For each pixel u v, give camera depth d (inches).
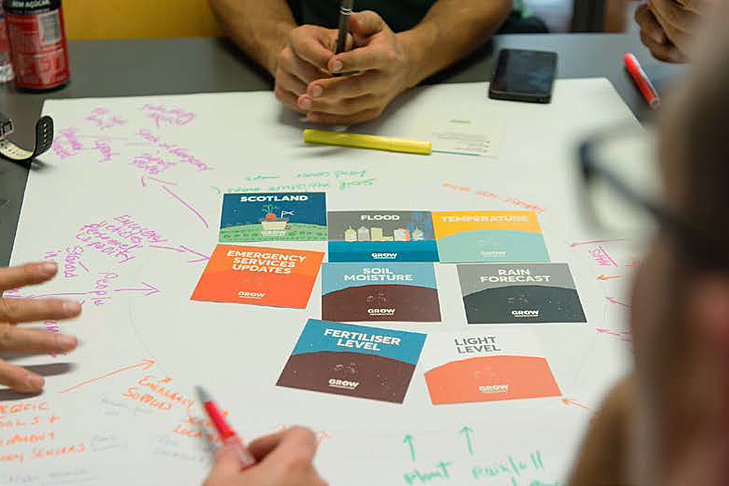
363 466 24.0
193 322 29.4
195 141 40.4
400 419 25.6
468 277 31.9
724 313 8.4
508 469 24.0
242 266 32.2
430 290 31.2
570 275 32.0
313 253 33.0
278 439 20.6
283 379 27.0
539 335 29.0
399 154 40.0
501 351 28.3
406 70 43.2
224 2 49.0
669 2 41.4
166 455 24.4
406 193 36.9
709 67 8.4
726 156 8.3
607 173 10.4
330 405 26.1
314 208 35.7
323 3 53.4
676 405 9.4
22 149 39.4
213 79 46.1
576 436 25.0
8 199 35.9
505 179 38.0
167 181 37.4
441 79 46.8
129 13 58.8
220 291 30.9
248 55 48.4
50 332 28.1
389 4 52.6
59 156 39.0
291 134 41.4
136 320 29.5
